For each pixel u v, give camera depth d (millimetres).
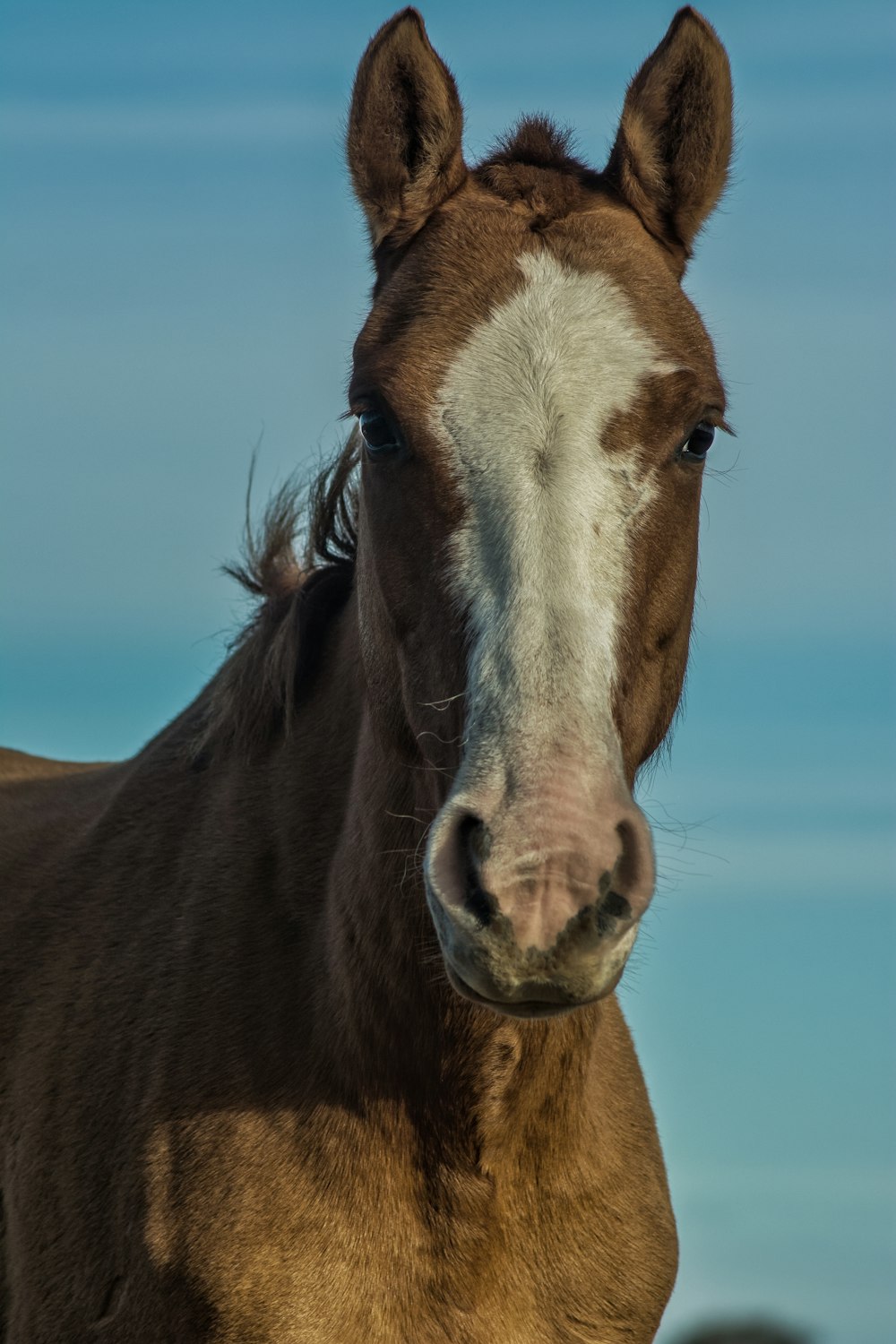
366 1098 5961
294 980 6383
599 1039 6758
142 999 6668
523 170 6191
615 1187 6363
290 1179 5961
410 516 5422
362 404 5641
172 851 7195
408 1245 5910
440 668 5312
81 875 7527
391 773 6023
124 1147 6379
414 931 5832
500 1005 4750
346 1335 5844
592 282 5500
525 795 4688
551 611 5020
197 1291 5938
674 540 5504
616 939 4711
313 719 7000
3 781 9633
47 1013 7039
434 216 6109
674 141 6277
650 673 5559
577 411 5242
